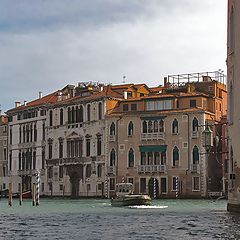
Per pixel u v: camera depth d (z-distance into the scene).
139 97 79.81
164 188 73.62
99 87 86.12
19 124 92.62
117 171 77.12
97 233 23.17
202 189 71.06
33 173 88.94
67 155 83.81
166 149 73.94
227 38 32.44
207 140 34.03
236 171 29.89
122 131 77.25
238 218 28.27
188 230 23.53
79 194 81.50
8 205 57.19
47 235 22.72
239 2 29.38
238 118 29.41
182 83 79.31
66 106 84.44
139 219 31.70
